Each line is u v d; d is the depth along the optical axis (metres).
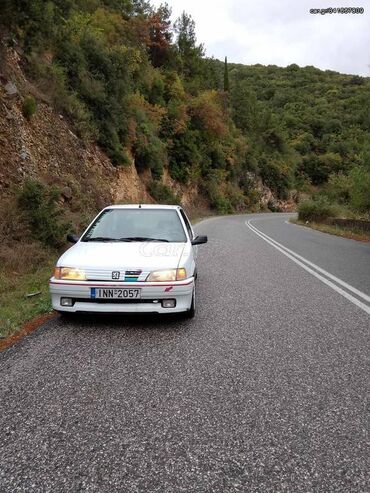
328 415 2.92
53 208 10.04
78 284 4.62
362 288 7.22
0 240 8.19
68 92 18.91
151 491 2.14
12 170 11.31
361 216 23.73
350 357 4.02
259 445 2.55
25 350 4.07
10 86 13.36
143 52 38.06
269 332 4.76
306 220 33.66
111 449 2.49
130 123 25.19
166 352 4.08
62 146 16.17
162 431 2.69
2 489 2.14
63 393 3.19
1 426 2.72
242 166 67.50
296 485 2.21
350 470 2.33
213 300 6.27
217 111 47.69
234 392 3.25
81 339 4.43
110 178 20.94
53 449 2.48
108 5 37.16
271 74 166.50
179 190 41.31
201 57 63.44
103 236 5.91
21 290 6.56
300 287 7.25
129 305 4.67
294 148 105.25
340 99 128.25
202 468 2.33
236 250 12.84
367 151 20.78
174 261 4.89
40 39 11.73
